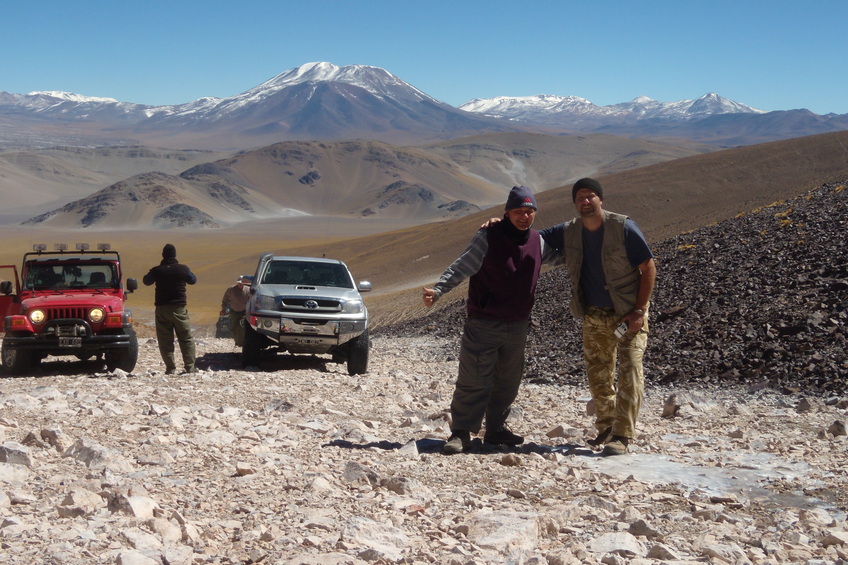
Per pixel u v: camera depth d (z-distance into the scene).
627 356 6.22
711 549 3.69
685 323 14.30
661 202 111.69
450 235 120.06
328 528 3.92
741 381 10.65
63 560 3.16
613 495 4.95
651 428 7.68
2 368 13.45
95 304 13.22
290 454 5.96
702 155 134.62
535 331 18.19
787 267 15.79
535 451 6.48
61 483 4.54
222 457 5.57
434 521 4.25
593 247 6.14
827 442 6.70
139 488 4.29
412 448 6.11
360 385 10.91
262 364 14.23
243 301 16.16
